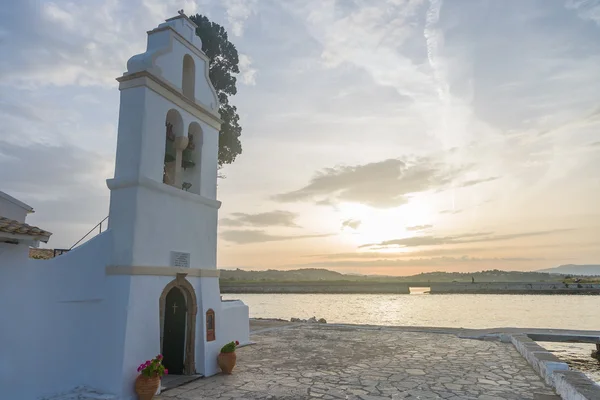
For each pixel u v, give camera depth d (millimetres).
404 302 62062
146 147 8719
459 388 8727
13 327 6852
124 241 8352
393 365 11000
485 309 44688
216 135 11664
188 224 10023
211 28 20281
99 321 8094
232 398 7977
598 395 6758
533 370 10383
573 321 31047
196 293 10078
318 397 8062
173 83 9797
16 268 6969
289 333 17594
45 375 7258
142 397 7621
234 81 21016
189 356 9656
